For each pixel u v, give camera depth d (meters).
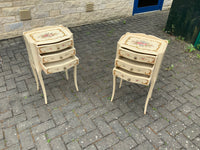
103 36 5.72
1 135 2.52
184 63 4.45
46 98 3.05
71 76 3.81
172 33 5.93
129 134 2.61
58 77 3.76
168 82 3.73
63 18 5.89
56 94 3.30
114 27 6.46
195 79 3.86
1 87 3.40
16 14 5.00
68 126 2.70
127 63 2.52
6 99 3.13
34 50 2.56
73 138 2.52
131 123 2.79
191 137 2.60
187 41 5.46
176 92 3.46
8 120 2.75
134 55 2.40
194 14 5.00
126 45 2.48
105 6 6.60
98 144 2.46
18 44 4.98
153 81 2.68
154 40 2.67
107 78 3.80
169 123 2.80
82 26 6.40
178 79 3.84
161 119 2.87
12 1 4.76
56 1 5.43
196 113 3.00
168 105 3.15
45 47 2.51
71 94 3.32
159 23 6.99
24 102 3.09
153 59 2.34
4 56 4.41
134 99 3.27
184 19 5.34
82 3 5.98
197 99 3.30
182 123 2.81
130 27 6.52
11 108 2.96
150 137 2.57
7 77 3.68
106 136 2.57
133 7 7.46
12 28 5.16
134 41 2.61
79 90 3.42
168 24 5.96
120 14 7.24
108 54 4.70
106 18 6.94
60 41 2.74
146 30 6.31
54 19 5.72
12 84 3.49
